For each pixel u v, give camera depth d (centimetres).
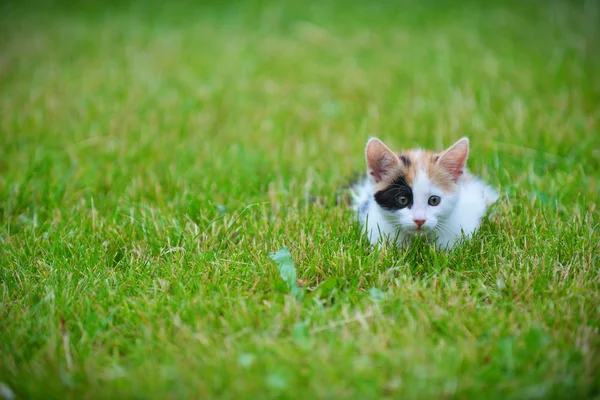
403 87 828
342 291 438
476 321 390
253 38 1024
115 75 884
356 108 782
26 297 431
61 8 1187
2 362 369
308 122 750
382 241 474
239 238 506
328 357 357
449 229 480
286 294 428
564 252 463
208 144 689
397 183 463
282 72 895
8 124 746
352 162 645
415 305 402
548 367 349
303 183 600
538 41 949
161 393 337
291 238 491
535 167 611
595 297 409
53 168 638
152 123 744
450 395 330
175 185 599
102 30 1073
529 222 500
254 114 777
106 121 746
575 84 793
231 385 341
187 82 859
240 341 383
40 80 876
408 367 348
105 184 609
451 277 446
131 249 493
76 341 390
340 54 952
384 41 988
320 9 1128
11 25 1100
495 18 1046
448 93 792
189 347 372
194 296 425
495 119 711
